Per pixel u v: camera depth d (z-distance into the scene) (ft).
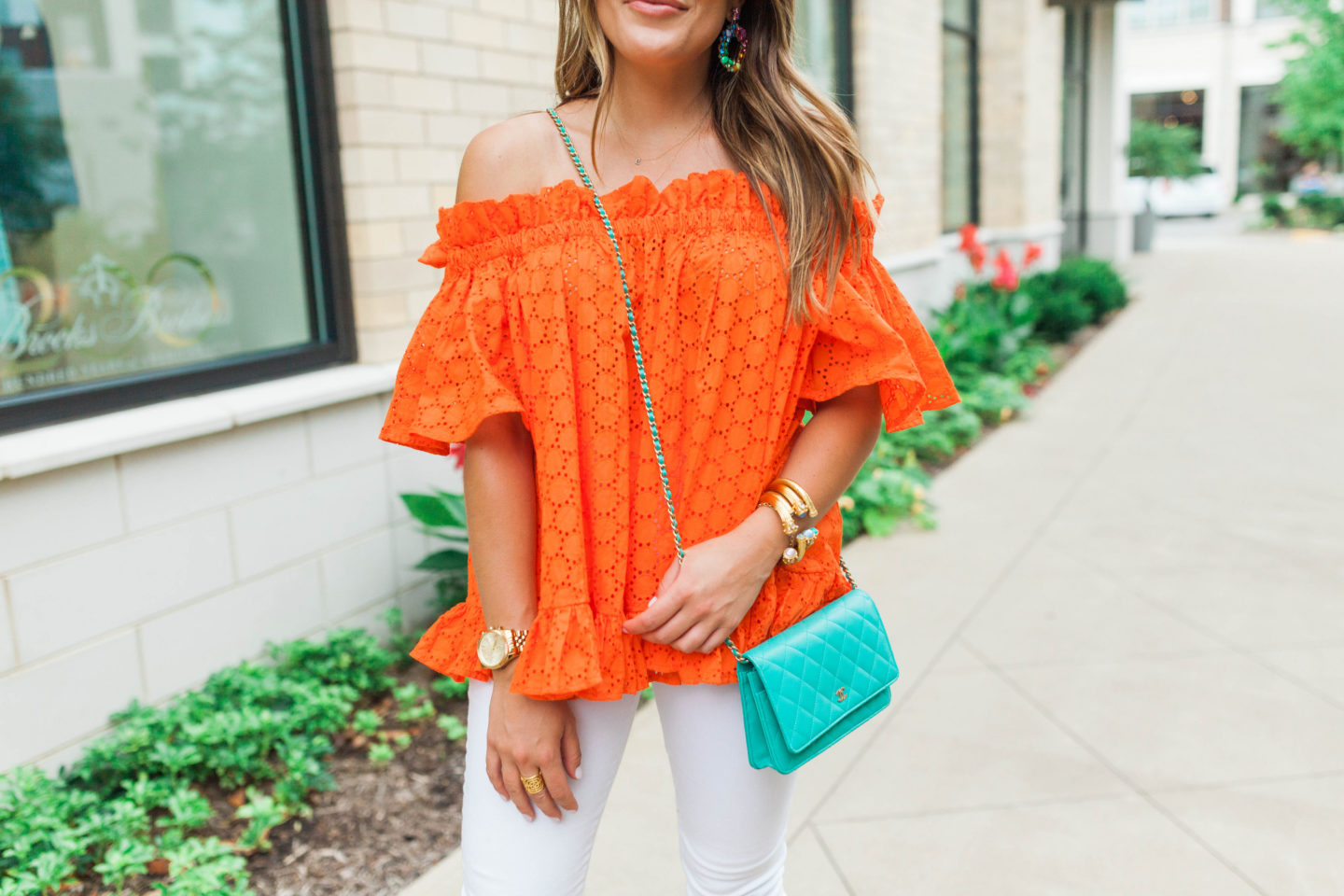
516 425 3.92
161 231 9.89
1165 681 10.04
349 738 9.29
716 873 4.37
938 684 10.16
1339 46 77.82
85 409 8.72
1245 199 106.32
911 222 25.96
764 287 3.83
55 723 8.20
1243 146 109.81
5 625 7.84
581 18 4.08
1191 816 7.85
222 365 9.82
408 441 4.07
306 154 10.53
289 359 10.37
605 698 3.85
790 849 7.61
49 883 6.82
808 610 4.18
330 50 10.37
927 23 26.09
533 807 3.98
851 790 8.36
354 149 10.45
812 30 21.25
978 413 22.11
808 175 3.92
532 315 3.76
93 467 8.32
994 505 16.08
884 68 23.57
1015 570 13.20
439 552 10.59
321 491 10.32
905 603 12.26
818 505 3.95
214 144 10.28
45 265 8.98
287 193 10.58
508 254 3.82
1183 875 7.16
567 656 3.70
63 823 7.27
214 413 9.07
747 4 4.00
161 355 9.89
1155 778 8.38
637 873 7.33
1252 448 18.90
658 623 3.74
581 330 3.79
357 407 10.64
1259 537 14.15
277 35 10.29
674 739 4.28
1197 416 21.59
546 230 3.78
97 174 9.39
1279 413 21.57
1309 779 8.28
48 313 8.99
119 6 9.53
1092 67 55.42
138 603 8.74
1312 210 83.87
